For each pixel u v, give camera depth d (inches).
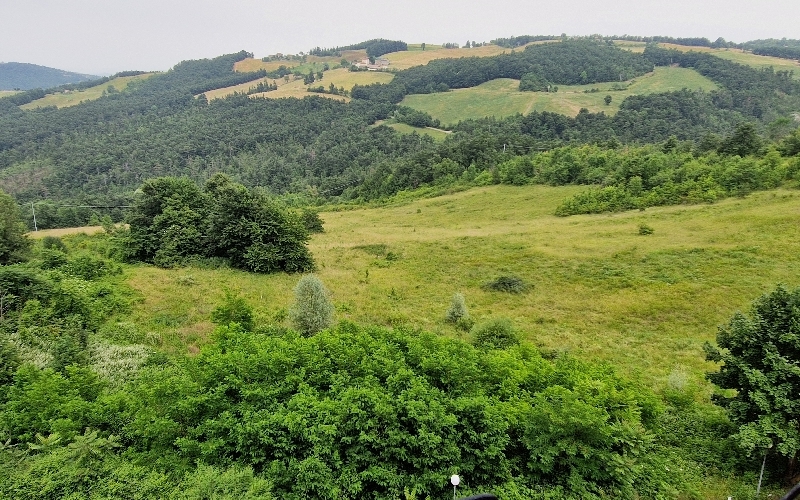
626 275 1261.1
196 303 1001.5
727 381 454.9
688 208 1845.5
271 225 1422.2
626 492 376.2
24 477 342.3
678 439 478.0
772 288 1065.5
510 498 357.1
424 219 2516.0
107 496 325.7
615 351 831.7
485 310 1099.9
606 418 392.8
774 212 1551.4
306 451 372.2
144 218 1476.4
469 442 398.3
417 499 361.7
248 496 317.4
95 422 432.1
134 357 655.8
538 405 415.5
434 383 465.4
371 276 1392.7
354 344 541.3
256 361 462.9
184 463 375.2
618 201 2085.4
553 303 1137.4
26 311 765.9
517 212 2393.0
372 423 379.9
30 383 487.8
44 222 2733.8
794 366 402.3
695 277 1180.5
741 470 423.5
